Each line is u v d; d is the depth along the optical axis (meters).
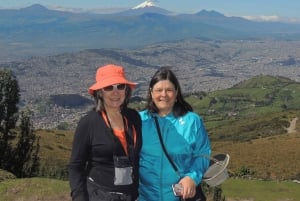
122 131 2.83
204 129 3.14
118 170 2.76
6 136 13.01
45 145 33.78
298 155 41.72
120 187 2.77
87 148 2.79
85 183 2.80
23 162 13.43
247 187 20.41
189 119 3.08
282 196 19.06
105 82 2.80
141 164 3.06
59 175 14.66
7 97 12.72
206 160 3.07
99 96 2.85
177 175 3.02
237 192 19.25
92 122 2.78
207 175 3.06
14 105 12.91
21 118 13.35
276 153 43.66
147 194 3.07
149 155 3.03
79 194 2.75
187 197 2.96
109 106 2.84
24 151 13.42
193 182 2.98
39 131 43.72
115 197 2.76
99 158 2.77
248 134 67.88
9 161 13.09
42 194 7.99
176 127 3.05
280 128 68.19
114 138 2.77
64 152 32.91
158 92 3.07
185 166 3.04
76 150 2.79
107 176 2.77
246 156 43.41
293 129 67.00
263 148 47.12
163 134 3.03
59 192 8.18
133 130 2.88
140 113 3.13
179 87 3.13
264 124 73.62
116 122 2.86
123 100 2.87
